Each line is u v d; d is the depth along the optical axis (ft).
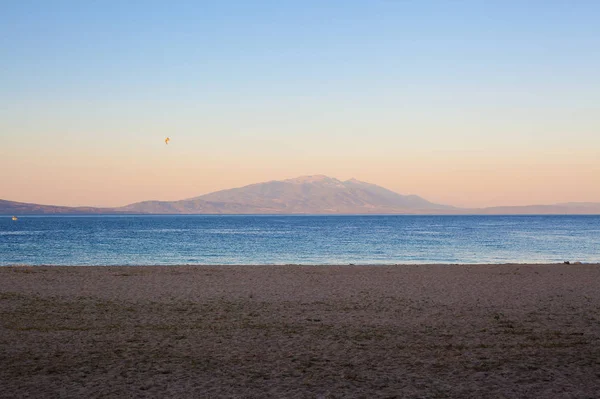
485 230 311.47
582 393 24.85
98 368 28.86
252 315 44.65
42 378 27.02
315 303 50.72
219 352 32.48
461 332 38.22
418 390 25.27
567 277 71.92
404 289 60.23
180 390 25.23
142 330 38.70
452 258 124.26
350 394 24.71
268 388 25.55
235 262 114.01
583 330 38.91
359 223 501.56
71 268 80.79
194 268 81.66
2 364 29.58
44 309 47.06
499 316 44.32
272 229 326.85
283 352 32.50
